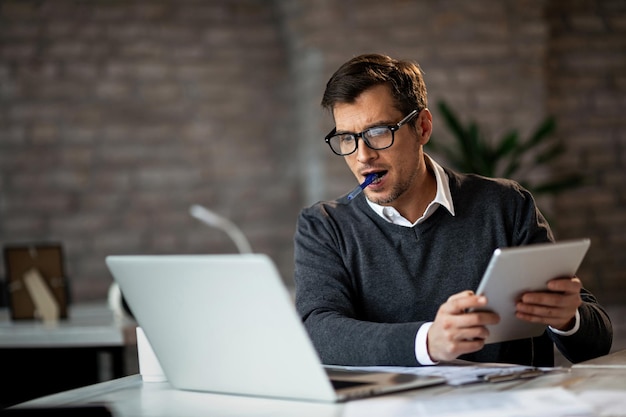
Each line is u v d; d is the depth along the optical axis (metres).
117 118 5.07
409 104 1.73
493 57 4.80
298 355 1.25
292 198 5.29
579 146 5.16
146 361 1.54
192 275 1.30
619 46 5.20
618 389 1.25
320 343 1.63
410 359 1.47
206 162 5.18
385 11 4.72
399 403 1.22
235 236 5.20
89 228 5.04
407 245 1.83
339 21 4.68
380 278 1.83
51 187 5.01
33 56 4.99
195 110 5.16
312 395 1.27
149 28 5.10
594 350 1.66
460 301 1.35
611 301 5.16
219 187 5.20
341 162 4.77
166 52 5.12
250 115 5.23
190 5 5.16
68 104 5.02
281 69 5.26
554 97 5.14
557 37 5.16
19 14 4.97
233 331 1.31
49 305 3.15
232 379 1.36
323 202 1.94
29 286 3.17
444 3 4.76
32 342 2.79
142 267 1.35
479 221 1.85
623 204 5.20
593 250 5.18
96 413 1.30
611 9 5.21
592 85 5.18
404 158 1.72
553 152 4.26
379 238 1.84
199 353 1.38
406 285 1.82
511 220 1.87
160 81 5.12
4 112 4.96
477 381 1.35
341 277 1.83
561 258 1.36
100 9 5.05
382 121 1.69
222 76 5.19
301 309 1.78
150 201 5.11
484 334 1.37
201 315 1.33
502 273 1.30
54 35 5.00
